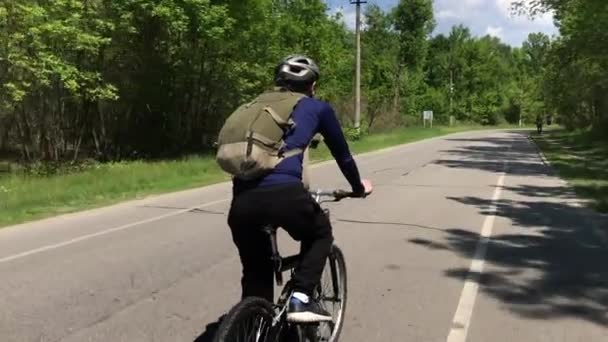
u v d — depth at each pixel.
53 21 19.70
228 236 8.98
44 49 19.80
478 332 5.16
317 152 27.17
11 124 25.78
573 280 6.80
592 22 26.73
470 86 105.00
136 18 24.47
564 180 17.88
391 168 21.55
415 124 70.81
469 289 6.41
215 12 24.08
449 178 18.06
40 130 24.72
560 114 62.09
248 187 3.61
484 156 28.50
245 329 3.41
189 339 4.91
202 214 11.09
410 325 5.30
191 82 28.31
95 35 22.14
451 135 57.88
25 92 19.81
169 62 26.91
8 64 19.25
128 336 4.96
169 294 6.09
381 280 6.71
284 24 31.53
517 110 111.12
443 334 5.10
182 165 19.91
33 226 9.98
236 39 26.25
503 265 7.46
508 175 19.31
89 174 17.27
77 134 26.33
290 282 3.87
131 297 5.98
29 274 6.82
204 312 5.56
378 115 58.62
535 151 33.12
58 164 22.22
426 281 6.70
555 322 5.42
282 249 7.97
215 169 19.80
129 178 16.08
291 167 3.64
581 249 8.42
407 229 9.73
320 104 3.77
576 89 39.53
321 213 3.85
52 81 22.03
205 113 30.84
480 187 15.77
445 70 100.50
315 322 3.75
